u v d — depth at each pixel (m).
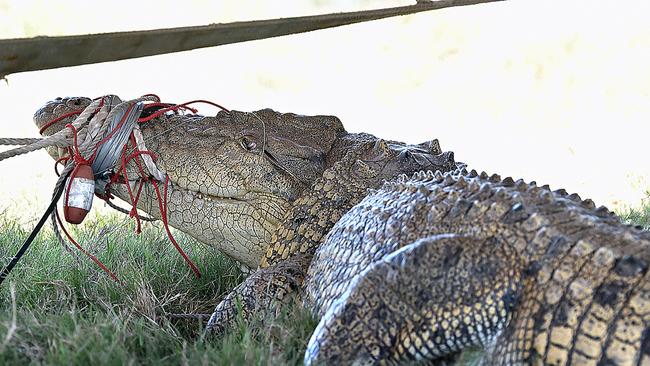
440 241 3.10
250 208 3.66
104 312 3.53
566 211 3.12
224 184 3.65
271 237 3.66
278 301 3.48
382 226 3.30
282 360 3.17
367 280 3.12
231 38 3.14
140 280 3.65
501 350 3.04
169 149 3.67
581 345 2.95
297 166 3.67
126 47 3.08
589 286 2.97
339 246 3.40
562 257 3.01
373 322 3.11
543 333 2.98
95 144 3.61
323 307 3.36
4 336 3.18
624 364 2.91
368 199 3.45
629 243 3.02
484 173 3.38
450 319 3.07
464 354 3.09
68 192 3.56
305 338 3.31
